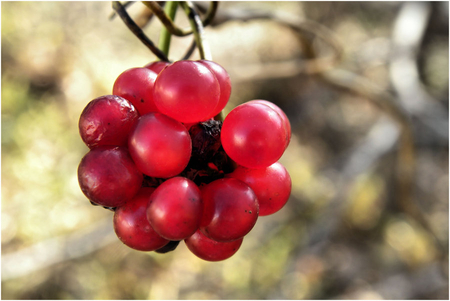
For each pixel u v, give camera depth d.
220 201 0.14
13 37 0.49
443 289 0.41
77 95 0.48
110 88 0.48
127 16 0.16
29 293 0.40
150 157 0.14
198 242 0.15
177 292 0.44
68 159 0.46
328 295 0.46
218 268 0.46
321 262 0.48
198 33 0.16
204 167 0.15
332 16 0.60
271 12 0.25
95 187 0.14
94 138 0.14
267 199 0.15
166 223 0.14
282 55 0.57
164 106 0.14
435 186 0.54
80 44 0.50
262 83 0.58
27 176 0.43
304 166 0.55
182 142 0.14
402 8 0.41
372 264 0.50
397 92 0.38
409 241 0.50
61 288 0.41
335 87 0.33
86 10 0.53
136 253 0.44
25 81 0.48
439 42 0.52
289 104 0.60
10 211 0.42
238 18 0.24
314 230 0.43
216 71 0.15
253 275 0.46
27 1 0.50
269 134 0.14
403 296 0.43
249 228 0.14
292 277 0.43
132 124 0.14
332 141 0.60
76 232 0.41
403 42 0.39
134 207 0.15
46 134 0.46
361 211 0.53
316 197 0.52
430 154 0.57
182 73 0.14
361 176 0.42
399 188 0.39
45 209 0.42
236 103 0.57
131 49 0.53
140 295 0.42
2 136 0.44
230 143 0.14
